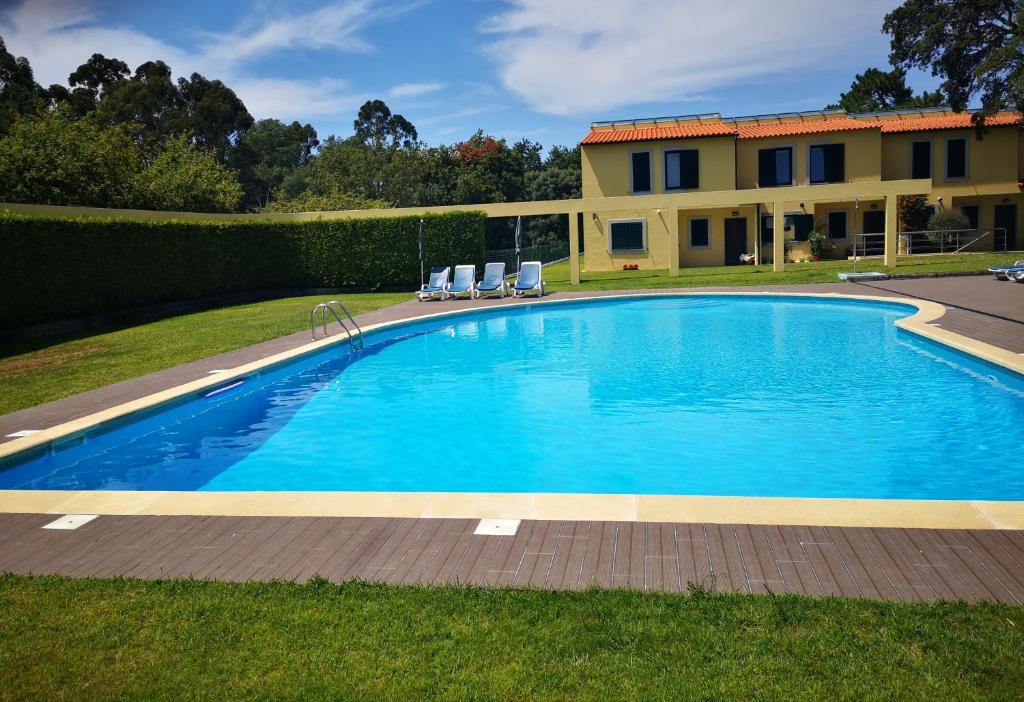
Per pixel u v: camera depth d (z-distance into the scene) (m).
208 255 23.11
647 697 2.93
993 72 29.30
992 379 10.23
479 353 14.09
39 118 25.53
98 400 9.88
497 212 25.73
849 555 4.18
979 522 4.59
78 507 5.59
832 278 22.25
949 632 3.27
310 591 3.96
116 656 3.39
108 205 25.83
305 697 3.03
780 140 30.25
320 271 26.22
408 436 8.83
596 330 16.34
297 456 8.19
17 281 16.39
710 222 30.53
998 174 30.53
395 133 83.94
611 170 30.41
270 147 69.19
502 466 7.62
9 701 3.08
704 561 4.19
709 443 8.11
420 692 3.03
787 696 2.89
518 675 3.12
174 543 4.80
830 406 9.38
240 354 13.30
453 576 4.12
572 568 4.16
